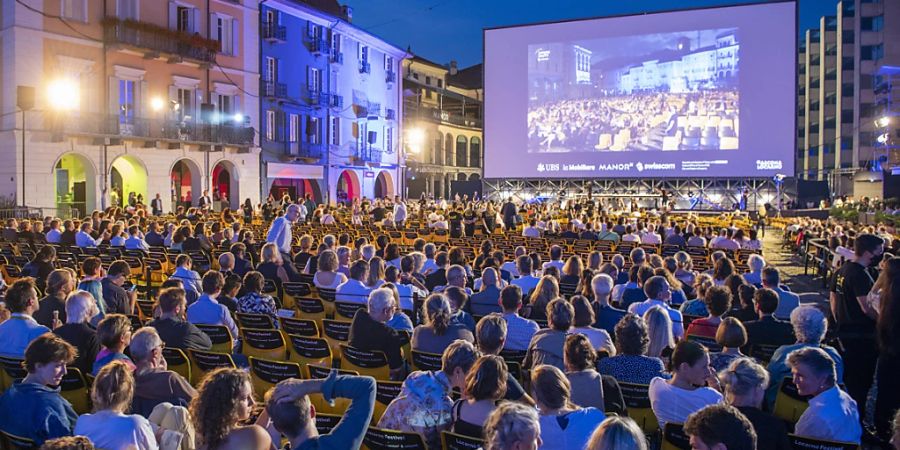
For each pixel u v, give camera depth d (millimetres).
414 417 4258
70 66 29234
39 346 4277
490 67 39688
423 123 61469
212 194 35438
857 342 6578
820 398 4375
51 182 28594
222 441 3162
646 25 36812
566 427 3719
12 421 4195
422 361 5785
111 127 30156
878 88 59562
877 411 6125
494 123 39875
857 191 41719
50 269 10664
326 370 5246
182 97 34406
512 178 39781
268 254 10406
